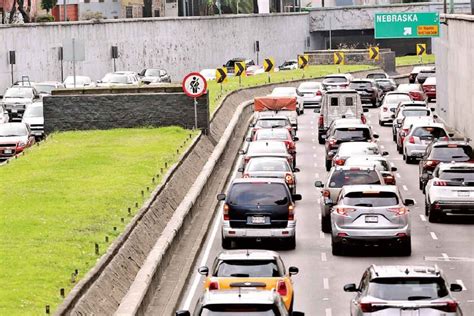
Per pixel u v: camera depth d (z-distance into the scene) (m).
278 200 64.50
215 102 134.25
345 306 50.94
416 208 80.94
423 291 39.75
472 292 53.22
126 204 68.50
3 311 41.72
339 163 85.88
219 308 34.75
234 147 116.56
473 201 72.88
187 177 86.62
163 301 51.84
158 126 110.56
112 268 50.97
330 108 120.19
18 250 53.66
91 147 97.81
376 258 62.78
